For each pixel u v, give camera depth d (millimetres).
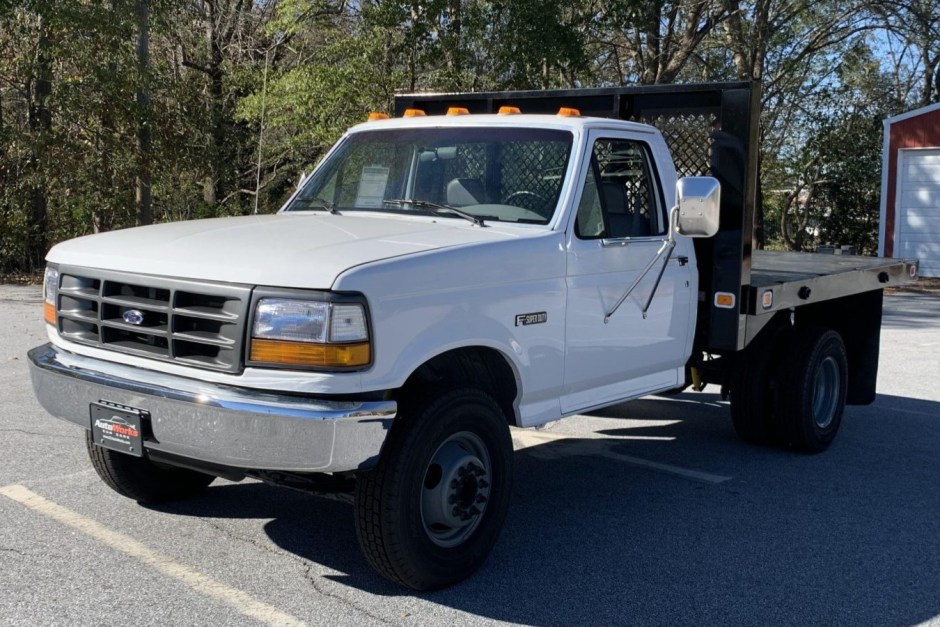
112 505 5395
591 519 5469
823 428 7039
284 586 4391
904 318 15141
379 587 4418
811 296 6660
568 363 5039
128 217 19094
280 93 20719
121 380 4258
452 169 5473
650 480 6281
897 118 21906
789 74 28266
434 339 4215
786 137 29844
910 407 8758
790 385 6773
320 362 3844
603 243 5223
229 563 4641
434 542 4309
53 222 19734
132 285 4293
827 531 5328
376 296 3957
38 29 17766
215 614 4066
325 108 19984
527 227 5020
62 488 5637
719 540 5152
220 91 23453
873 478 6414
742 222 5938
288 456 3846
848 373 7684
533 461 6730
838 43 28453
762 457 6926
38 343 10680
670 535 5219
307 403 3838
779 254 9172
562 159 5211
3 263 19141
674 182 5898
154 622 3969
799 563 4840
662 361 5805
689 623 4121
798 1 26438
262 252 4145
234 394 3943
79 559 4613
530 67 20672
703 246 6148
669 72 25250
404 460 4082
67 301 4613
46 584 4309
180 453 4113
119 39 17750
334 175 5910
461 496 4398
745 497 5934
